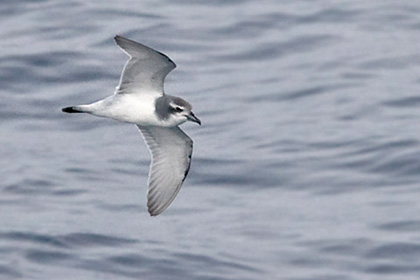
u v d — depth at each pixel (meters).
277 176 24.95
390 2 34.50
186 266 21.47
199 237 22.69
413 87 28.98
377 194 23.92
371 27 32.91
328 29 32.66
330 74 29.98
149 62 16.64
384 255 21.77
